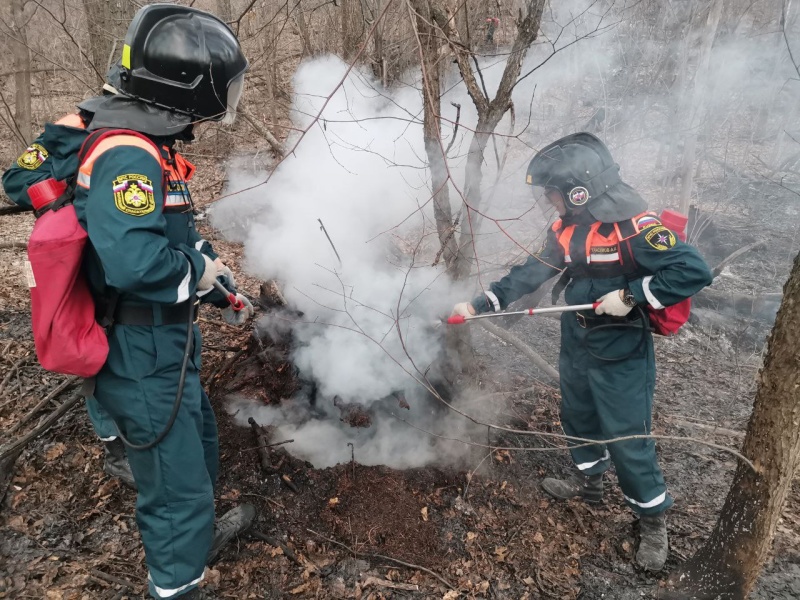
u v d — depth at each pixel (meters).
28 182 2.32
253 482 2.77
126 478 2.62
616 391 2.43
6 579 2.23
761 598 2.43
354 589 2.38
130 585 2.26
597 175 2.32
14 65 6.20
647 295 2.26
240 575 2.39
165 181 1.91
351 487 2.78
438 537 2.62
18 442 2.72
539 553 2.60
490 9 4.58
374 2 5.06
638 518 2.74
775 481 2.04
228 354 3.67
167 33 1.87
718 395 3.78
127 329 1.91
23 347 3.53
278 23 6.28
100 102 1.97
